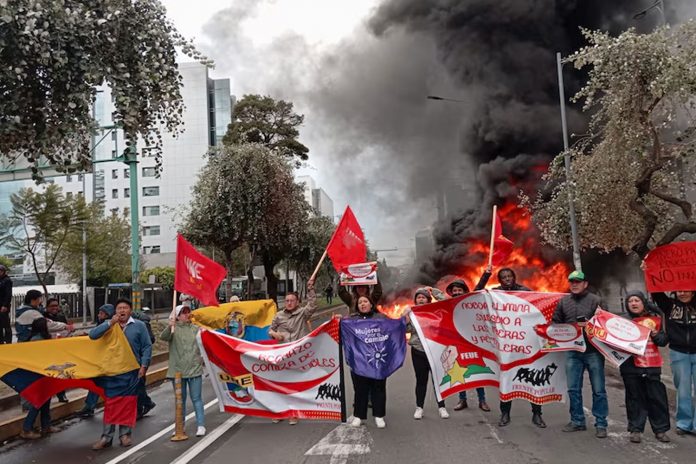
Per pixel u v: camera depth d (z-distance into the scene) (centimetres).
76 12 597
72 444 705
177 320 732
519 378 701
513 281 791
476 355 740
